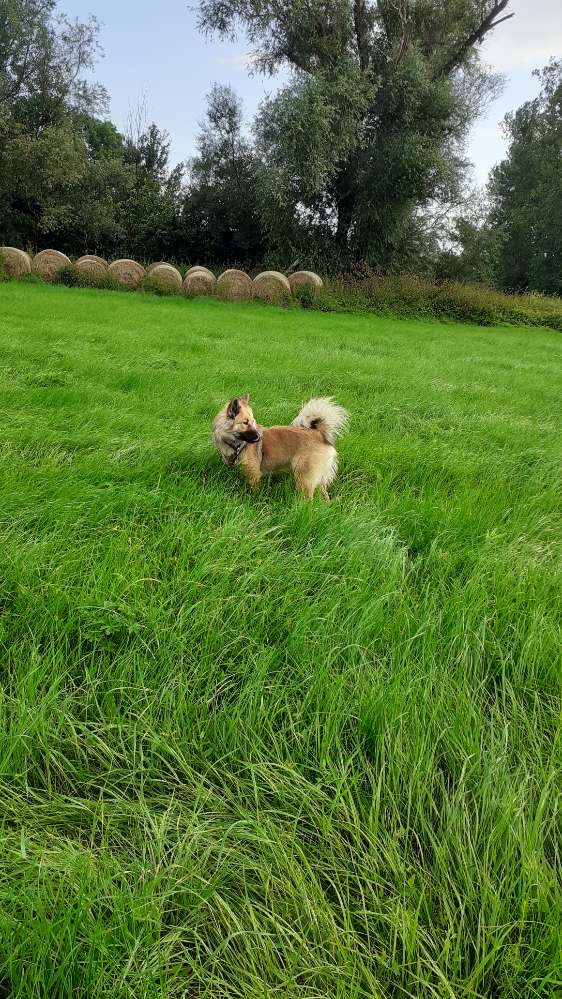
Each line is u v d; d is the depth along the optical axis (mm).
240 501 4121
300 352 11031
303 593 2926
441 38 27328
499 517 4109
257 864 1662
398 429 6355
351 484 4773
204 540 3314
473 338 19062
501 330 23453
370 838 1738
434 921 1593
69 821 1823
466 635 2611
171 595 2789
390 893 1651
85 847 1752
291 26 25719
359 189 27391
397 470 4961
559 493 4742
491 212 35844
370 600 2842
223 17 26141
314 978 1445
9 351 8266
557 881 1660
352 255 29078
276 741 2082
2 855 1621
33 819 1790
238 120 30891
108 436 4910
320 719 2193
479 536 3693
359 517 3762
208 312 18375
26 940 1375
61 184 29406
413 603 2932
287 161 24297
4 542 3035
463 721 2172
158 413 5918
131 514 3615
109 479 4078
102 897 1509
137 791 1937
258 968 1458
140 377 7324
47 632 2496
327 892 1665
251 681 2324
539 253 43281
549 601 3053
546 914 1548
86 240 31781
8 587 2734
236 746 2080
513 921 1527
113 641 2529
